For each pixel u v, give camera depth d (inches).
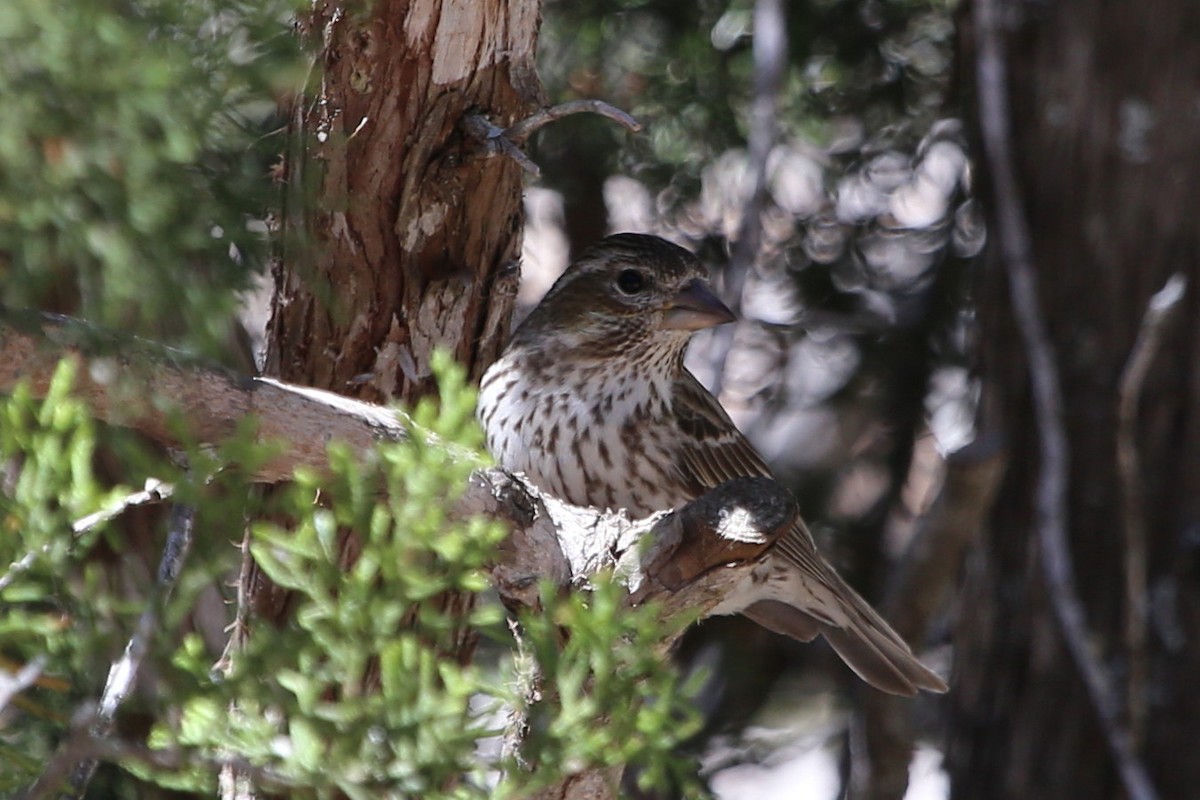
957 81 495.5
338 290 317.7
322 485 236.5
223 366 248.5
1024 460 484.4
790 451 528.1
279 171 306.8
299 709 216.7
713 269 505.4
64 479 215.8
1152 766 463.2
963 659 497.0
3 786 234.2
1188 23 473.1
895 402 513.7
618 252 422.6
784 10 457.4
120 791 348.5
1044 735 477.7
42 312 237.3
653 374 426.6
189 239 227.5
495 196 321.4
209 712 217.0
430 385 325.7
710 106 488.4
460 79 307.4
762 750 502.6
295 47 231.5
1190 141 473.1
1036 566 480.7
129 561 281.0
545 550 266.8
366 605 218.1
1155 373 471.5
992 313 489.1
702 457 432.1
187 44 217.6
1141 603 459.2
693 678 228.1
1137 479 466.9
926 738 558.3
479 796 221.3
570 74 485.4
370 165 309.3
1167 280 471.2
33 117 209.5
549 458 418.9
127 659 228.4
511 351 424.2
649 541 252.8
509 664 258.4
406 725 215.3
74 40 206.2
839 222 504.4
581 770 244.4
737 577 272.5
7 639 223.3
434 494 226.2
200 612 349.1
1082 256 478.9
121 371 237.5
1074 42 481.7
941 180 517.3
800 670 509.7
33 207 219.6
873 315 509.0
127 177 218.8
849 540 513.3
